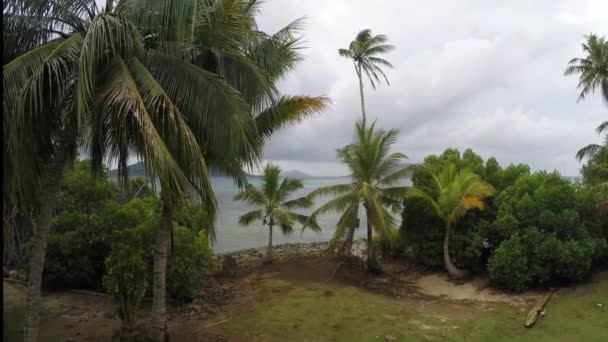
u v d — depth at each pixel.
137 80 5.44
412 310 10.55
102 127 5.68
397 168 14.56
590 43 23.73
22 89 4.74
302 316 9.92
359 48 23.69
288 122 9.16
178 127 5.74
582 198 12.31
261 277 14.25
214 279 13.48
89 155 6.46
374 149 14.14
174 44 6.23
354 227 14.19
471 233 13.44
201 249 10.75
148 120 5.02
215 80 6.23
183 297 10.46
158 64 6.07
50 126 5.91
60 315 9.20
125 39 5.44
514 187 13.00
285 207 17.16
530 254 11.52
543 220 11.48
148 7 5.28
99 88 5.45
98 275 11.05
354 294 12.06
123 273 7.71
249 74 7.02
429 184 14.46
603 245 11.83
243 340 8.21
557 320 9.24
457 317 9.91
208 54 7.11
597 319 9.11
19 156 5.13
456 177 13.52
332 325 9.30
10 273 11.78
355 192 13.94
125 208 10.84
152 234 9.70
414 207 14.24
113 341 7.59
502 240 12.77
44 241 6.04
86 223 10.73
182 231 10.52
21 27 5.50
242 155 7.57
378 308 10.69
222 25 6.77
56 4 5.64
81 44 5.35
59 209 11.69
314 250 20.70
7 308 9.40
